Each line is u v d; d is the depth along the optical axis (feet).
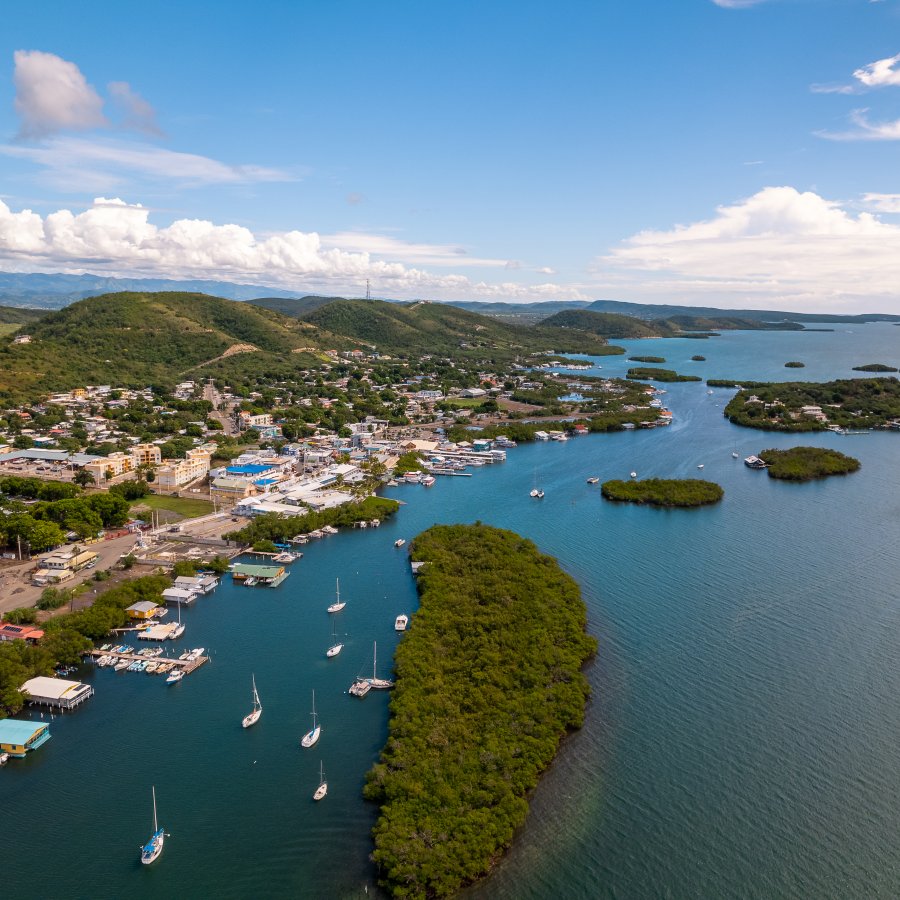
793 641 645.10
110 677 601.21
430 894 382.22
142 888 392.47
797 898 382.63
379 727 530.27
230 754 501.15
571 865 401.90
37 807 453.58
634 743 503.61
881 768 479.41
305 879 396.78
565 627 643.86
